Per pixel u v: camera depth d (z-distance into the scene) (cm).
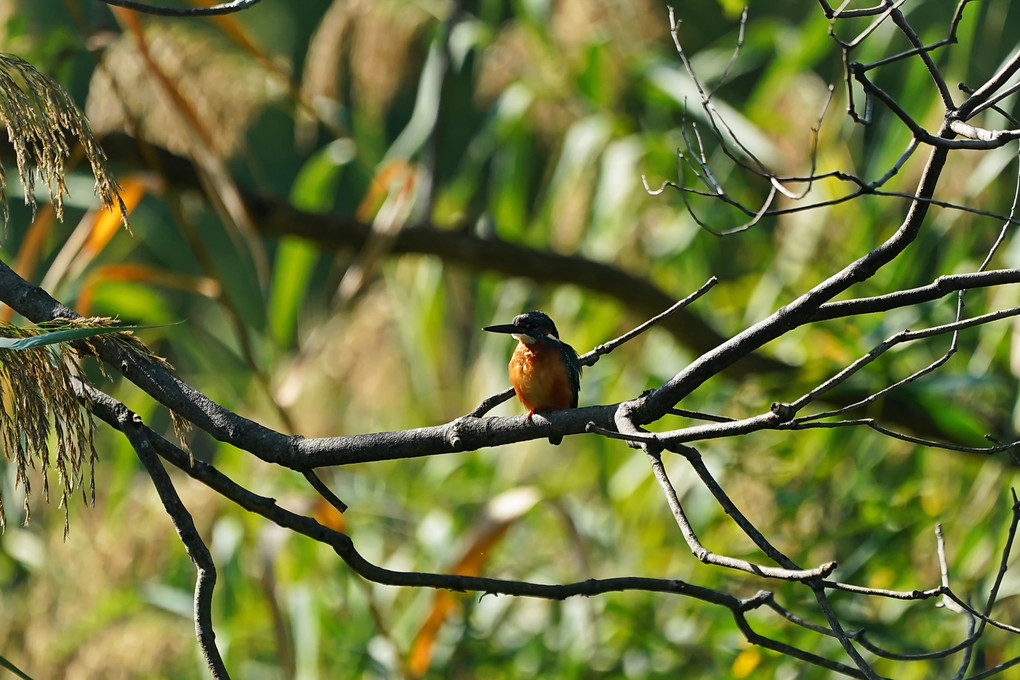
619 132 1137
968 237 1035
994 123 968
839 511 1042
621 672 1059
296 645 1042
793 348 1144
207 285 849
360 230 984
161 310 1098
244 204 948
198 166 862
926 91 1007
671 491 437
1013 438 919
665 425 1119
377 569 493
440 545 1100
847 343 984
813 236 1120
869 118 400
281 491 1093
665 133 1141
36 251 872
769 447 1031
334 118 1124
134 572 1016
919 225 416
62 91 453
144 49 806
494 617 1119
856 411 1011
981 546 990
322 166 1116
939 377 960
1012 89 415
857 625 945
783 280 1121
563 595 506
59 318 455
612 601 1062
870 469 1074
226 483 487
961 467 1047
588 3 1121
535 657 1105
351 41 1122
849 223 1101
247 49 885
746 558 1011
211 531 1041
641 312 1049
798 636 959
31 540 1034
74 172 895
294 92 930
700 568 1041
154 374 485
